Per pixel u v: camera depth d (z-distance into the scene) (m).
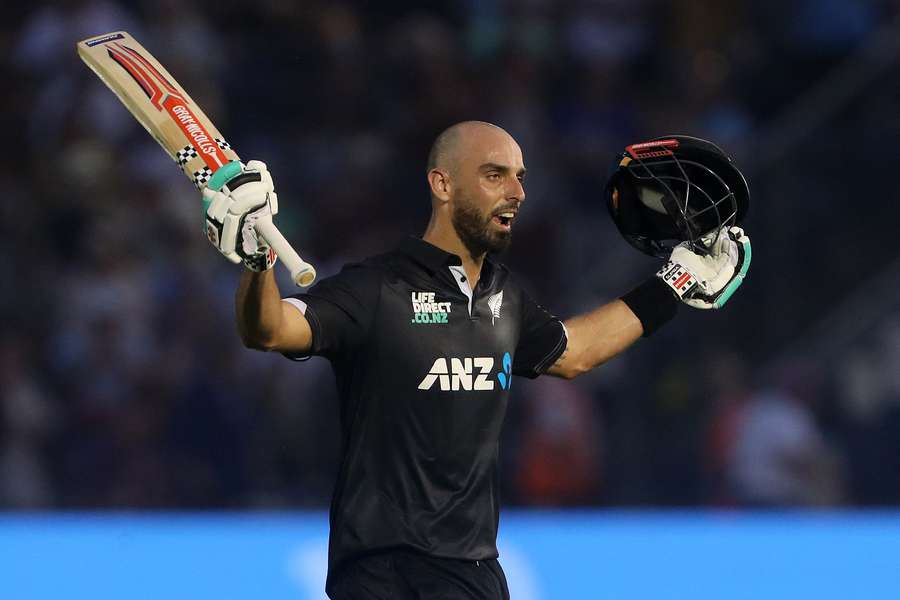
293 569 19.66
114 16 36.56
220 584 19.39
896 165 35.19
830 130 35.34
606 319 14.92
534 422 31.36
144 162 35.28
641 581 19.92
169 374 31.75
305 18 37.56
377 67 37.28
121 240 33.69
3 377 31.33
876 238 34.91
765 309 34.16
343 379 13.41
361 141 36.34
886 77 35.75
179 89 13.02
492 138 13.63
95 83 36.09
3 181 35.41
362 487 13.12
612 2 39.84
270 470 31.02
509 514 25.06
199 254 34.06
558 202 35.47
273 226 11.64
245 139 35.91
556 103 38.50
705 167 14.76
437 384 13.21
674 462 31.81
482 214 13.51
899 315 34.47
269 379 31.59
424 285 13.41
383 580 12.90
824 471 32.34
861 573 20.23
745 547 20.20
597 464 31.64
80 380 31.92
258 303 12.02
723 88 39.91
